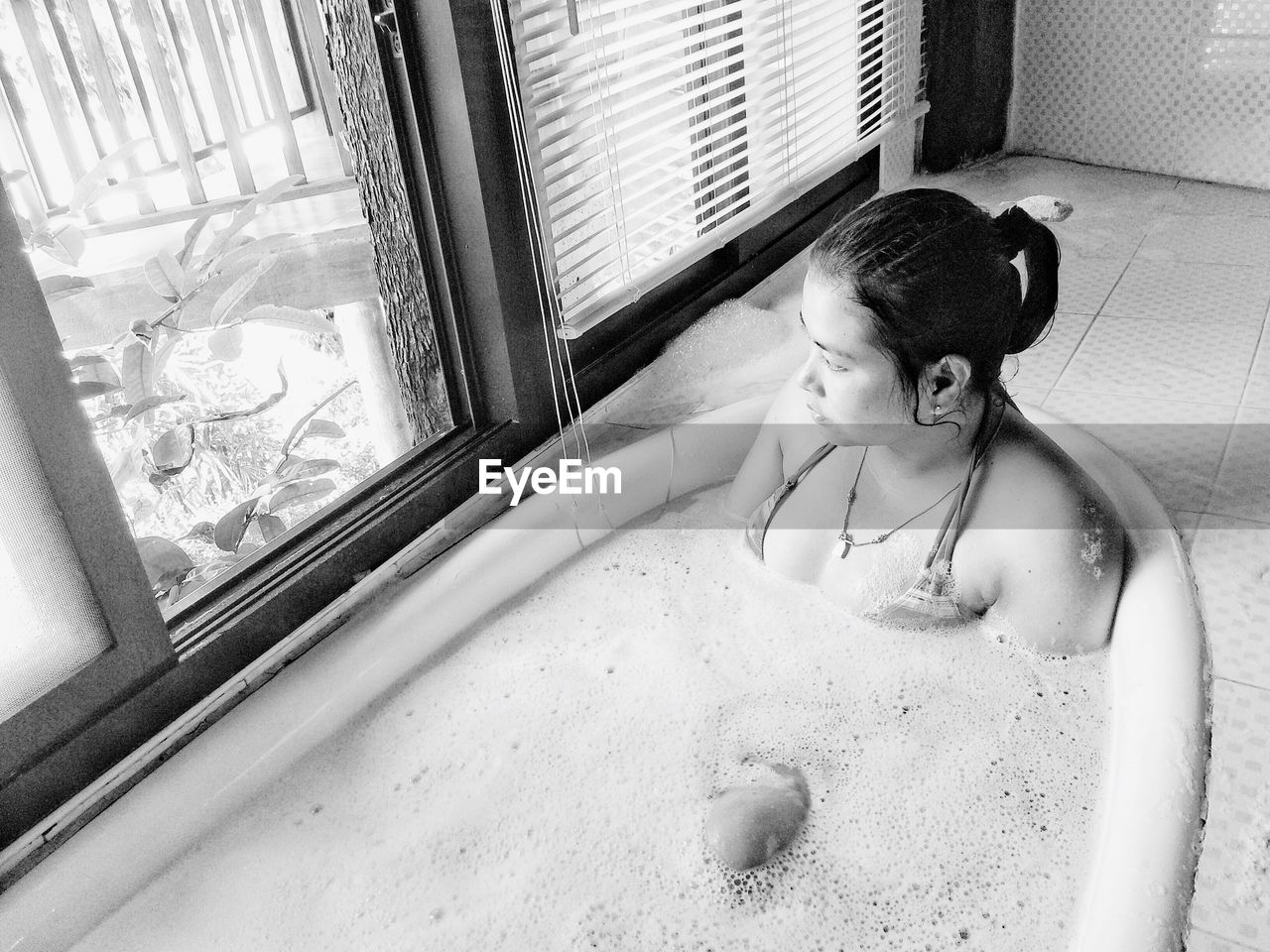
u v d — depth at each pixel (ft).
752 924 3.20
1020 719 3.71
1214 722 3.28
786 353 5.89
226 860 3.51
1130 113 8.25
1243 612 3.73
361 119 5.21
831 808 3.52
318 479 7.13
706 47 6.01
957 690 3.86
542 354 4.96
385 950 3.20
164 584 5.34
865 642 4.13
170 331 7.36
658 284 5.49
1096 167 8.58
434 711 4.06
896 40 7.54
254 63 12.45
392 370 10.00
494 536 4.54
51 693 3.25
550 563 4.66
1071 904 3.09
